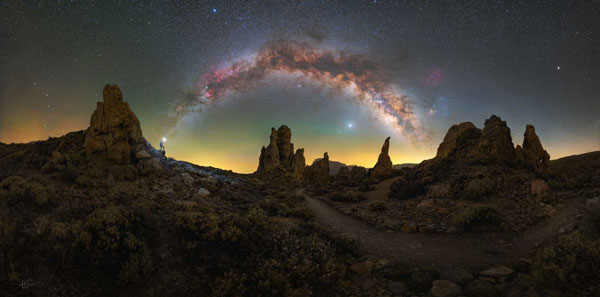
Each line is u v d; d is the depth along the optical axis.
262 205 16.94
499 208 16.03
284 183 38.25
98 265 6.98
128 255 7.55
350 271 9.59
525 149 27.48
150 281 7.15
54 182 13.11
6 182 10.82
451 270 9.33
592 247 7.38
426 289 8.25
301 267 8.52
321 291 8.02
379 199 24.83
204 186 18.27
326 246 10.31
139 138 21.69
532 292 7.05
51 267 6.52
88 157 17.69
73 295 6.11
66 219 8.63
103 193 12.63
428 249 11.84
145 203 11.13
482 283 8.05
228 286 7.18
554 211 14.46
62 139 20.53
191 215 10.23
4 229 6.88
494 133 26.25
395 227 15.35
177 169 20.45
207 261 8.38
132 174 16.69
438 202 19.55
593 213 11.23
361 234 14.45
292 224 12.27
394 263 10.36
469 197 19.09
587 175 20.70
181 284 7.33
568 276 7.00
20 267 6.16
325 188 33.78
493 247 11.52
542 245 10.63
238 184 24.14
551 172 23.66
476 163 25.30
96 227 7.88
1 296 5.41
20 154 17.94
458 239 12.92
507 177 20.94
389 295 8.05
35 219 8.23
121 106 19.28
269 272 8.00
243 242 9.41
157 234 9.23
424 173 27.86
